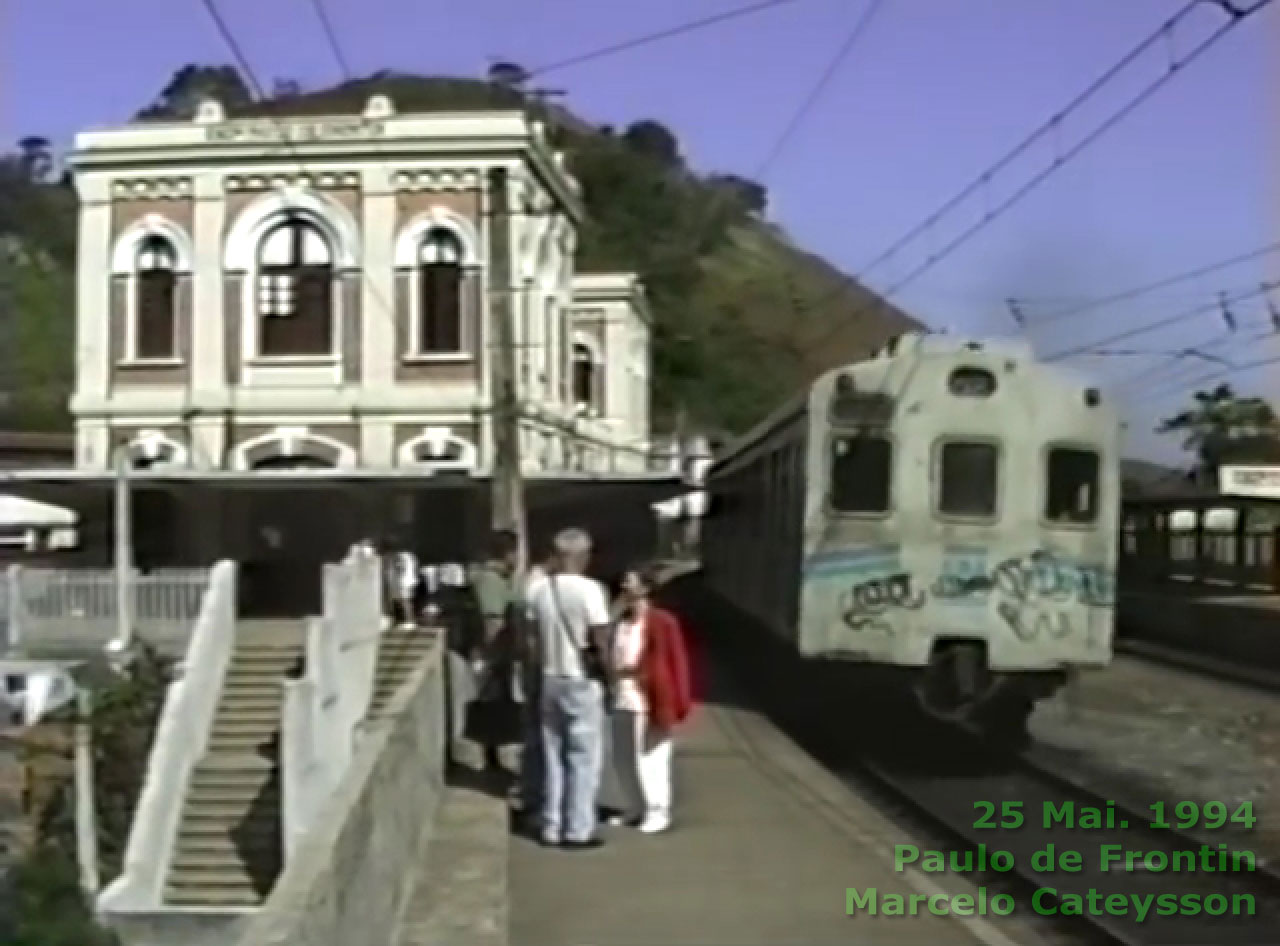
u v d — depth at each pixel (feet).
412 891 37.24
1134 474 170.71
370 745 33.42
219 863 70.03
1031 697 62.03
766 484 73.26
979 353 61.31
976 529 60.54
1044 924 36.06
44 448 155.12
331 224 126.31
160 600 96.43
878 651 60.39
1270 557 131.44
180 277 127.54
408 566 94.02
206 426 126.72
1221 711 84.17
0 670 86.58
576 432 150.00
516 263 126.00
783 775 57.06
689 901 37.11
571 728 42.98
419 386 125.70
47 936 57.31
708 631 114.21
